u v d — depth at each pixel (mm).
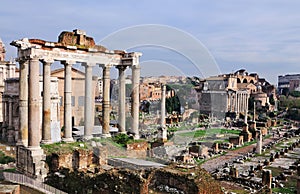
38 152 24203
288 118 120750
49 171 23312
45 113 27188
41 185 22172
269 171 28781
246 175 33844
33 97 24531
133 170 18766
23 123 26781
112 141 22969
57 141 28359
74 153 22859
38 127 24703
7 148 40062
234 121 91000
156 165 20250
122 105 27484
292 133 77000
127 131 27203
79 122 34250
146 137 27984
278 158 46031
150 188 20406
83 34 29766
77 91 32906
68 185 21312
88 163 22531
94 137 25750
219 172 34562
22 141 26484
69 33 28922
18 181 23984
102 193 19266
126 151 21359
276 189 29156
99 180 19578
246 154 48250
